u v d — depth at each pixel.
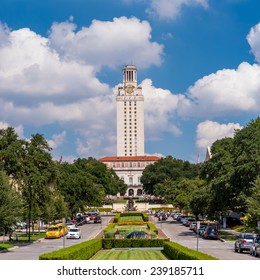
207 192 88.19
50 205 80.44
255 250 47.28
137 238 64.75
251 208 56.50
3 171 63.66
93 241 54.00
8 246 60.16
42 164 75.12
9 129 72.38
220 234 80.06
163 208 189.38
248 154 71.50
